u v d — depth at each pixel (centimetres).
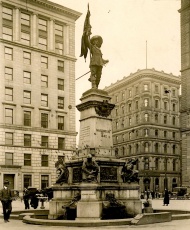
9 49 6412
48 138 6662
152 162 9956
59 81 7012
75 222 1547
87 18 2256
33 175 6353
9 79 6347
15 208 3300
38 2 6738
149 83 10275
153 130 10144
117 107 11319
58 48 7088
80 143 2100
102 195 1827
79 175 1936
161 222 1689
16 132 6281
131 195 1927
